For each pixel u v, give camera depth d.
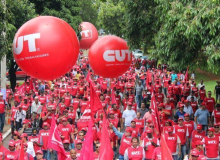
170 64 20.16
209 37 16.30
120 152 16.23
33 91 29.00
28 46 12.24
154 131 16.44
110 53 21.64
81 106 24.75
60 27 12.58
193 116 23.05
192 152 13.49
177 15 17.36
